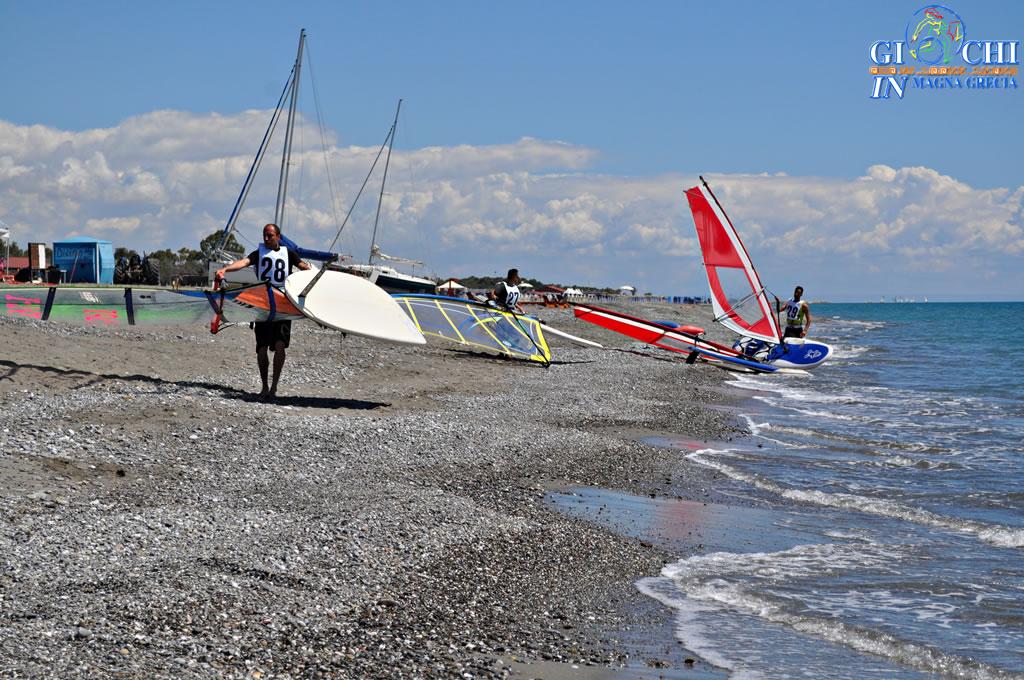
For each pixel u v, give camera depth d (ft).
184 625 17.76
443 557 24.56
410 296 80.89
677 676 17.95
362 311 46.93
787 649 19.63
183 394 41.63
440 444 40.19
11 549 20.59
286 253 43.01
